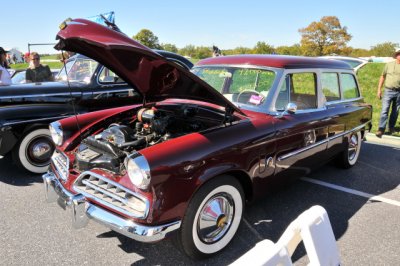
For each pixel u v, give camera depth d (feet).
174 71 9.18
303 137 11.36
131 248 9.39
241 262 4.50
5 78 18.11
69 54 20.36
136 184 7.45
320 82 12.62
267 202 12.37
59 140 10.47
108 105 17.42
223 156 8.53
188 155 7.88
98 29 8.23
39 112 14.70
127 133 9.62
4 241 9.61
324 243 5.62
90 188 8.78
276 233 10.31
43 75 21.16
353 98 15.29
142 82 10.54
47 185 10.03
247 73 11.57
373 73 52.49
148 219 7.48
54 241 9.64
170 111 11.53
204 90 9.43
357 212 11.82
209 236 8.85
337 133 13.55
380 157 18.08
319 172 15.64
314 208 5.83
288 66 11.27
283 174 10.92
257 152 9.52
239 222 9.56
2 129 13.58
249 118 10.02
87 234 10.03
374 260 9.16
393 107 22.35
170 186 7.56
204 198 8.27
